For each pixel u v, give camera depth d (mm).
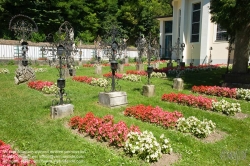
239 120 7543
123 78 14859
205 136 6156
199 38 28672
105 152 4871
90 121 5879
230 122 7375
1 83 12555
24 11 31688
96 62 25484
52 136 5605
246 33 12305
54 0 33625
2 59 22578
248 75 11797
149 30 45594
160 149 4766
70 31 17609
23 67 12727
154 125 6789
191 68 21047
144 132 5066
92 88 11734
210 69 22078
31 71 12938
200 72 19953
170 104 9039
